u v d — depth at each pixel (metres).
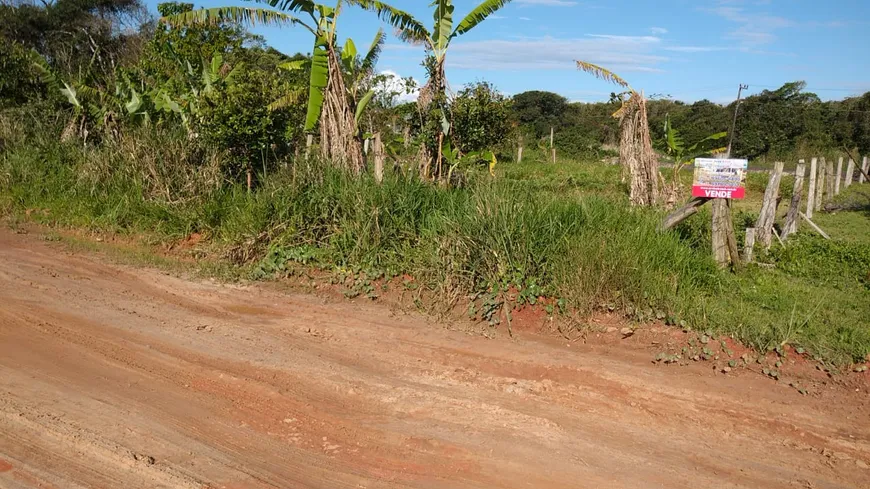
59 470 4.10
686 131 32.53
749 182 20.34
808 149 32.12
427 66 10.96
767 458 4.47
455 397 5.20
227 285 8.06
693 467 4.33
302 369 5.68
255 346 6.18
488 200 7.71
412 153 12.24
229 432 4.64
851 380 5.47
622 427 4.81
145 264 8.82
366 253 8.23
